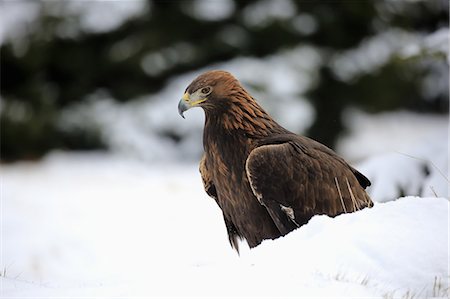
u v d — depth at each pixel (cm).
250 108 754
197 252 1141
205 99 747
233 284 527
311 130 2498
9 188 1697
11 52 2492
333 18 2520
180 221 1364
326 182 730
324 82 2525
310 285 527
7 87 2539
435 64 2673
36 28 2505
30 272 1077
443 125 3116
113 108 2466
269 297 502
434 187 991
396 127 3059
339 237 594
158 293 518
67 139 2461
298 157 727
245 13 2503
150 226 1327
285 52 2444
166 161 2381
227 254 1106
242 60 2433
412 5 2622
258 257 595
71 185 1800
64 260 1138
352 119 2675
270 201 721
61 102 2517
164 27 2511
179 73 2519
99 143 2439
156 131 2427
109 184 1809
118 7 2489
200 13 2489
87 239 1234
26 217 1373
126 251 1173
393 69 2503
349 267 569
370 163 1070
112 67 2492
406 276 571
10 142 2450
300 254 582
